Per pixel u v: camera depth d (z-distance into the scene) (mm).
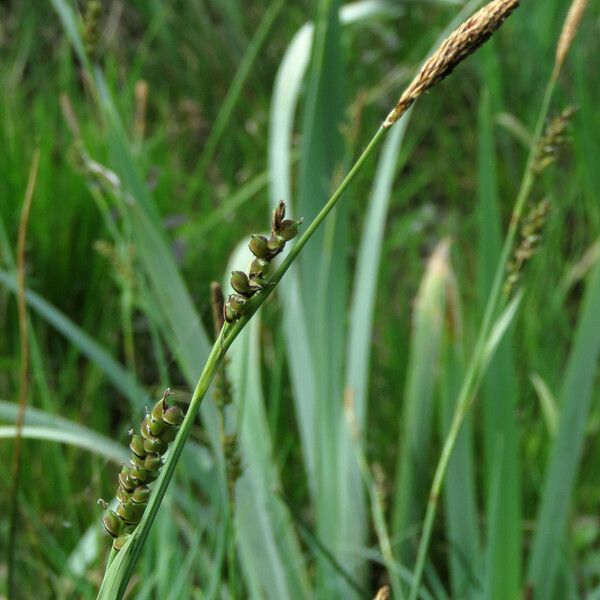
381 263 794
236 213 899
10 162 789
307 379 534
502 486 447
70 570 476
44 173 789
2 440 626
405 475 527
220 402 304
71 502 536
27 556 547
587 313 459
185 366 432
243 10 1182
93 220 779
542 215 318
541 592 482
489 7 200
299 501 650
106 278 783
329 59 498
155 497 202
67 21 442
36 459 630
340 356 518
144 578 426
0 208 758
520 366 699
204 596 422
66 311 794
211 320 678
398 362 716
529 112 967
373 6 628
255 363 469
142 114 545
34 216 772
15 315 742
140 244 430
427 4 1151
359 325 533
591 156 697
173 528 448
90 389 694
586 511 662
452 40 199
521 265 323
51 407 526
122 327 759
